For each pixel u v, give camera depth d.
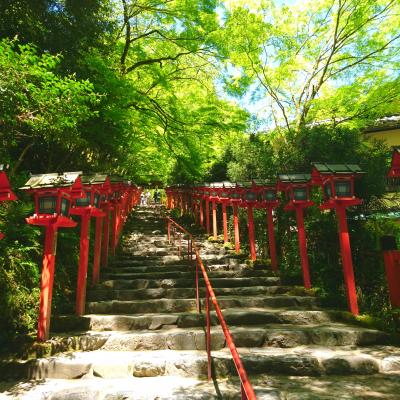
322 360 3.96
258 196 8.26
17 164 5.91
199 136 10.77
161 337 4.57
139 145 12.09
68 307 5.66
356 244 6.48
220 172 14.20
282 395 3.27
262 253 9.12
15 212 5.25
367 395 3.27
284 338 4.59
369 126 12.73
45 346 4.25
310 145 8.34
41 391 3.48
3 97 4.25
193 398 3.25
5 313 4.57
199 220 14.16
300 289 6.62
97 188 5.87
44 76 4.54
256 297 6.27
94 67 6.91
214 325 5.25
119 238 10.32
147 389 3.46
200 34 10.68
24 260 5.12
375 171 6.74
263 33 11.39
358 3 10.70
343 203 5.53
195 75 12.51
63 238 6.50
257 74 12.41
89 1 6.81
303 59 12.42
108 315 5.50
